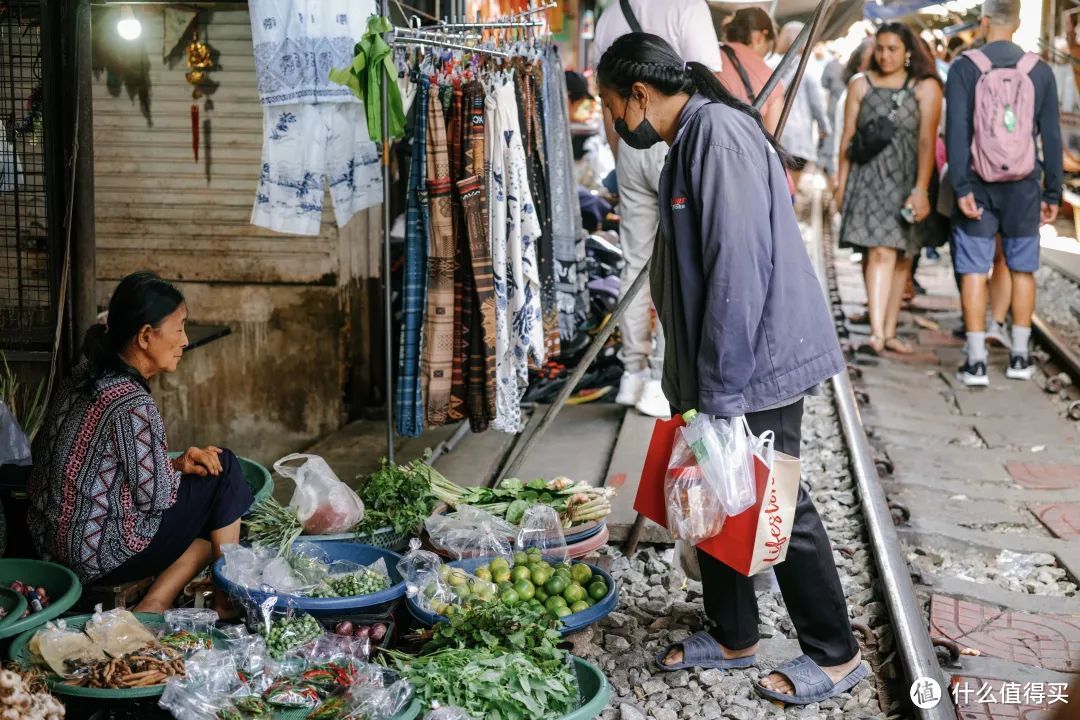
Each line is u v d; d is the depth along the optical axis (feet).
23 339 16.78
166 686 10.52
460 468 19.49
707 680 12.75
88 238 16.05
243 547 13.30
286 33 16.01
